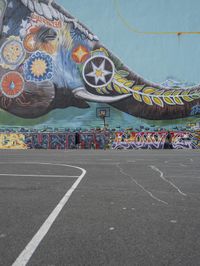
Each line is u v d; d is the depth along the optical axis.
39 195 6.80
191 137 27.92
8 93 30.59
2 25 30.95
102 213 5.38
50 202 6.16
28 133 29.72
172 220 4.98
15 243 4.00
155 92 29.20
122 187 7.72
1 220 4.99
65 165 12.71
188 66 29.39
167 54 29.70
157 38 30.00
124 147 28.53
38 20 30.69
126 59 29.80
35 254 3.65
